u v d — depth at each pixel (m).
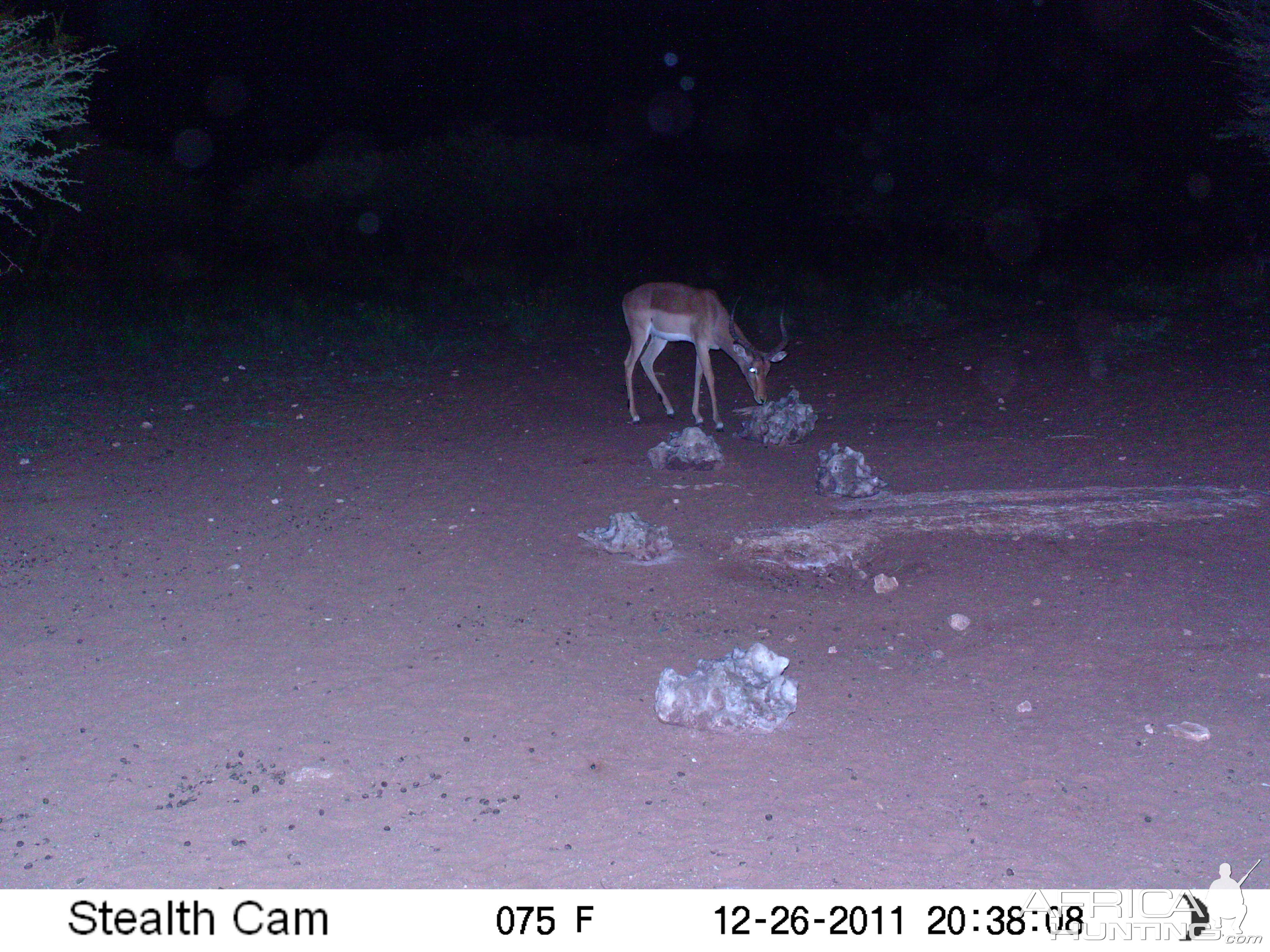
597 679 7.39
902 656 7.59
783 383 12.34
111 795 6.46
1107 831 6.17
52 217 17.02
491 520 8.91
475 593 8.07
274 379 12.15
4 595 7.98
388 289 17.69
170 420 10.85
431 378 12.42
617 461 9.96
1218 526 8.61
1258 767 6.79
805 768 6.86
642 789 6.61
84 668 7.43
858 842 6.05
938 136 19.66
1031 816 6.32
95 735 7.02
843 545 8.48
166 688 7.30
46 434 10.34
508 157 21.48
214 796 6.46
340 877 5.68
